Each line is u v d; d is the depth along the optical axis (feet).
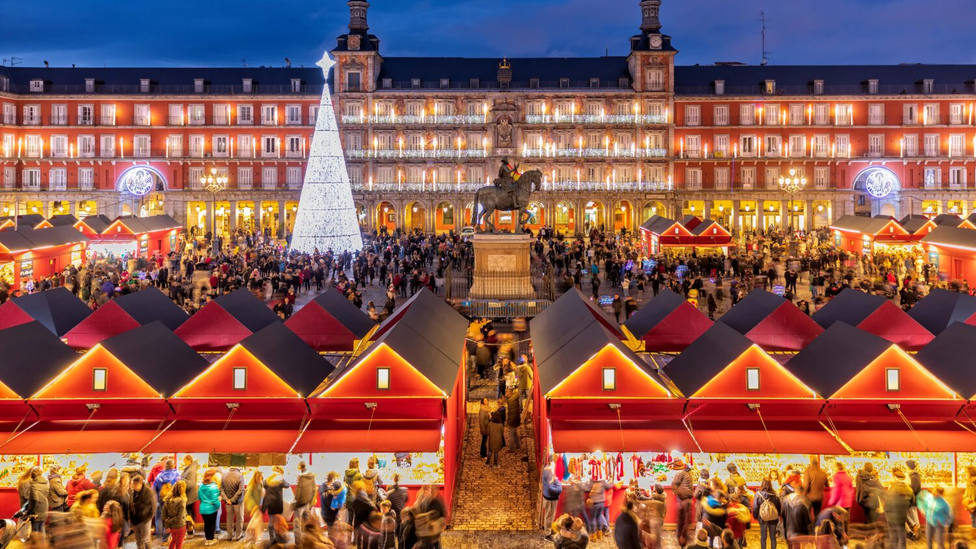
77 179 343.05
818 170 343.26
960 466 66.28
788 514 57.36
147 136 343.05
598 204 350.02
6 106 334.44
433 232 340.18
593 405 70.28
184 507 59.36
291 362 74.38
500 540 64.49
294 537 54.90
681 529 60.70
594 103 340.59
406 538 55.93
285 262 193.36
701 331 94.68
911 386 68.64
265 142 345.51
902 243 216.33
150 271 181.78
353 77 338.95
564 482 66.69
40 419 69.10
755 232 311.68
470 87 339.57
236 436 67.05
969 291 173.06
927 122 339.36
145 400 69.21
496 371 108.58
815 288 168.04
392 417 70.08
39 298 97.04
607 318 98.58
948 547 58.85
